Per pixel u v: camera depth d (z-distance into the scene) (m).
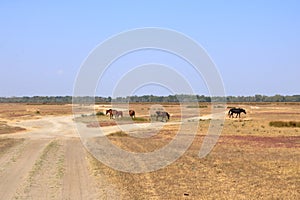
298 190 16.50
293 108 111.56
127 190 16.41
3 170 21.03
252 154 28.31
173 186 17.38
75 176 19.45
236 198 15.05
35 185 17.06
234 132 46.81
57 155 27.91
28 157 26.69
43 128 55.81
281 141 37.19
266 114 82.12
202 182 18.33
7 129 54.34
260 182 18.27
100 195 15.36
